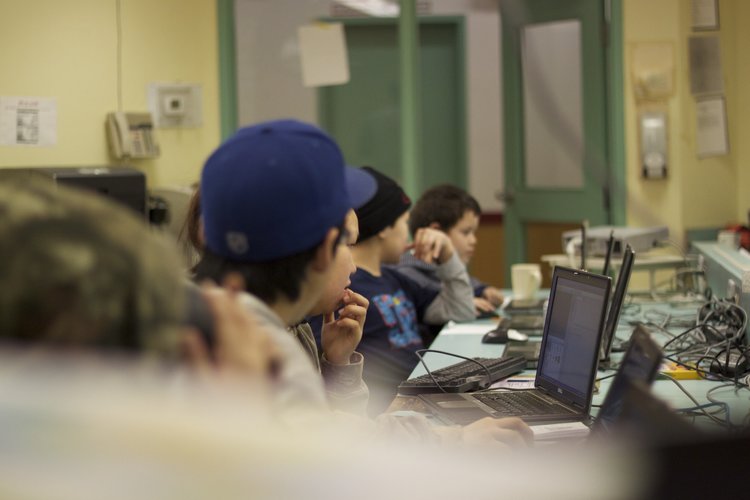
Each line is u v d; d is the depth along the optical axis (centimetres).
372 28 536
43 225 55
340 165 117
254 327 72
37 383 40
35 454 38
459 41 628
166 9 461
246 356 70
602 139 520
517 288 399
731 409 201
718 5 505
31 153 421
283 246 112
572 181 539
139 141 443
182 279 62
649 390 89
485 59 666
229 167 112
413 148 534
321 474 42
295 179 111
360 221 312
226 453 41
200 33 476
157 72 459
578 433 192
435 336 365
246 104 511
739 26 512
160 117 460
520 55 560
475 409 212
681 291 400
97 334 54
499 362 258
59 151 429
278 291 114
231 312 72
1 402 39
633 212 512
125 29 446
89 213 57
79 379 41
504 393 232
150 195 373
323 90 530
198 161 477
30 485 38
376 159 541
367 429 144
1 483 38
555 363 227
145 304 56
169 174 464
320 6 525
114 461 39
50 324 53
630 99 510
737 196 519
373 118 540
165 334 57
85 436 39
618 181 513
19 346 49
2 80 412
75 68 431
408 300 331
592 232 405
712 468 65
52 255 54
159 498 39
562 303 229
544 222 554
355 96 538
